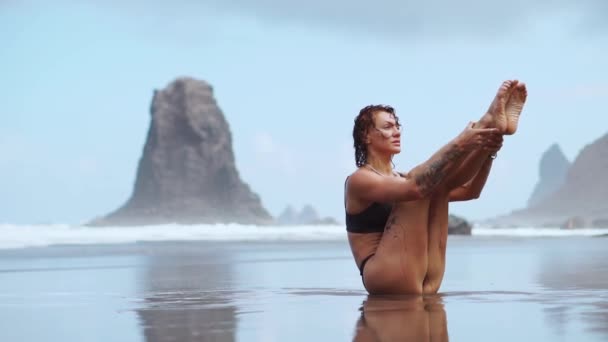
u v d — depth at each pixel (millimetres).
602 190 153500
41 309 4883
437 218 5141
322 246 21031
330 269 9336
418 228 5070
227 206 132875
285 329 3594
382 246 5172
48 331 3766
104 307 4914
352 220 5355
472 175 4918
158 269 9719
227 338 3340
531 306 4410
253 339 3293
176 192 132750
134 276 8312
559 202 159500
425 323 3695
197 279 7617
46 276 8492
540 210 160500
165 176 133375
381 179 5047
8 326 4012
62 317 4391
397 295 5141
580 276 7180
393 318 3922
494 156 5043
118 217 134125
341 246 21047
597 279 6738
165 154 134625
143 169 135625
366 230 5324
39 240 28250
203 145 134500
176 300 5289
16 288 6730
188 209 131500
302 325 3729
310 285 6586
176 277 7984
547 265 9328
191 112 135250
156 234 37750
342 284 6680
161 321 4039
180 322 3969
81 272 9227
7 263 11836
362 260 5320
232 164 135875
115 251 17422
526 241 24625
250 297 5414
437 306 4469
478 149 4715
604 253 13383
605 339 3098
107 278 7984
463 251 15016
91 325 3965
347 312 4270
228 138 137250
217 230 46438
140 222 131750
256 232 44812
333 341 3197
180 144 134875
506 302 4676
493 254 13289
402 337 3270
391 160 5512
